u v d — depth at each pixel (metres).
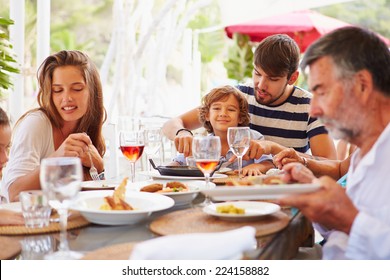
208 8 9.73
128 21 7.05
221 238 0.95
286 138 3.13
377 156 1.42
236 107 2.98
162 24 7.32
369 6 11.03
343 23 6.59
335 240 1.49
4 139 1.84
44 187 1.18
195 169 2.25
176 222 1.45
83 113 2.44
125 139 2.19
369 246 1.29
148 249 0.88
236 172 2.42
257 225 1.41
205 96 3.09
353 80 1.39
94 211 1.40
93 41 10.32
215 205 1.62
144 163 3.39
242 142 2.19
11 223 1.42
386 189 1.41
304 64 1.48
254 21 6.45
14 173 2.23
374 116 1.44
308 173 1.49
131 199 1.63
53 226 1.40
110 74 10.01
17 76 3.97
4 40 3.42
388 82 1.40
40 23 4.18
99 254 1.15
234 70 7.31
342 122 1.45
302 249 1.91
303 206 1.30
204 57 9.18
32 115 2.42
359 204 1.46
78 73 2.40
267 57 2.90
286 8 5.52
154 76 7.51
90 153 2.28
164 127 3.09
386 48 1.41
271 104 3.14
